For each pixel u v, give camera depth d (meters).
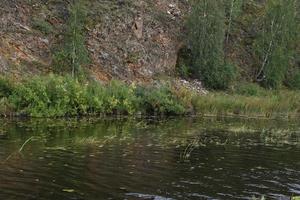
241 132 22.09
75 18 28.67
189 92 29.97
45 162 13.48
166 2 37.12
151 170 13.45
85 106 24.81
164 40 34.31
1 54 25.78
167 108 27.86
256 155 16.52
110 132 19.86
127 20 32.91
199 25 34.78
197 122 25.22
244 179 13.02
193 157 15.59
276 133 22.34
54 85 24.52
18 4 29.69
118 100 26.25
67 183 11.52
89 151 15.43
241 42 40.34
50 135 18.08
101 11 32.44
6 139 16.67
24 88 23.53
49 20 30.14
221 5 35.22
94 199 10.41
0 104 22.56
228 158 15.77
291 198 11.28
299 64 43.25
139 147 16.75
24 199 10.12
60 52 27.95
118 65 30.67
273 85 38.31
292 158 16.23
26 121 21.62
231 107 30.41
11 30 27.95
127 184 11.79
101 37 31.30
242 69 38.44
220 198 11.10
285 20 38.59
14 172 12.20
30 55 27.34
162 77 32.22
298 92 38.41
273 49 38.34
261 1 45.38
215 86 34.50
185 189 11.68
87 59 28.81
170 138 19.17
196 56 34.81
